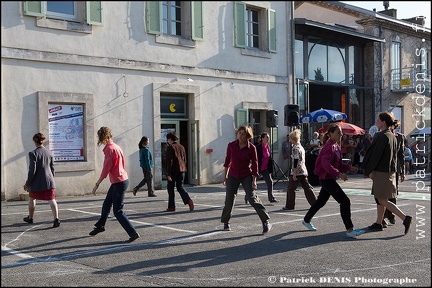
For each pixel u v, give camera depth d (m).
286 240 7.84
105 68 14.88
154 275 5.89
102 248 7.30
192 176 17.30
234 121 18.23
